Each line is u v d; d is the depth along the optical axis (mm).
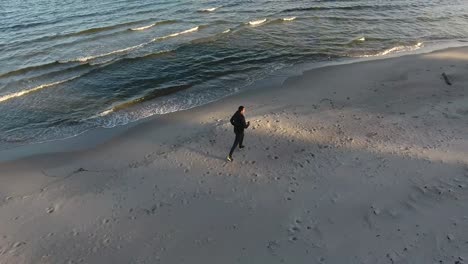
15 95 17453
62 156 13164
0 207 10594
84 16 29984
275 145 12578
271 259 8227
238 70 19953
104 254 8797
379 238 8398
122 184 11297
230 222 9461
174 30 26031
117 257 8695
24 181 11836
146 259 8586
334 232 8742
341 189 10172
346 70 19047
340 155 11766
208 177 11242
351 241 8422
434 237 8195
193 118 15133
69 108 16578
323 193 10102
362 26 26594
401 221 8789
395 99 15523
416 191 9703
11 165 12703
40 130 14984
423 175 10320
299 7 31562
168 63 20781
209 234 9148
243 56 21672
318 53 21844
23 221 10008
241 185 10766
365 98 15859
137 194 10781
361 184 10273
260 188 10570
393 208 9242
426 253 7832
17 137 14531
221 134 13484
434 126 12953
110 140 13984
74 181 11641
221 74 19547
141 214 9984
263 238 8844
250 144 12727
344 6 31750
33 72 19922
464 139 11867
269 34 25062
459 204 9016
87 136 14398
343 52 21938
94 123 15359
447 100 14898
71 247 9062
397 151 11656
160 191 10828
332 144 12445
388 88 16641
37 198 10938
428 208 9062
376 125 13492
